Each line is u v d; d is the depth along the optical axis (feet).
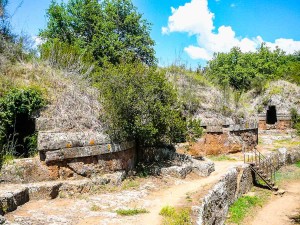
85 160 34.22
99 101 40.57
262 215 45.16
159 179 39.88
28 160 31.17
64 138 32.76
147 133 39.86
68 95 39.27
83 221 25.16
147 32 85.46
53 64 46.98
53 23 76.64
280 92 101.04
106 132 36.99
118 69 40.73
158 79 42.91
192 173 45.03
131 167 41.11
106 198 31.60
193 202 31.58
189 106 63.67
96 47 73.15
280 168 70.18
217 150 62.39
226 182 44.01
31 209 26.78
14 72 39.29
